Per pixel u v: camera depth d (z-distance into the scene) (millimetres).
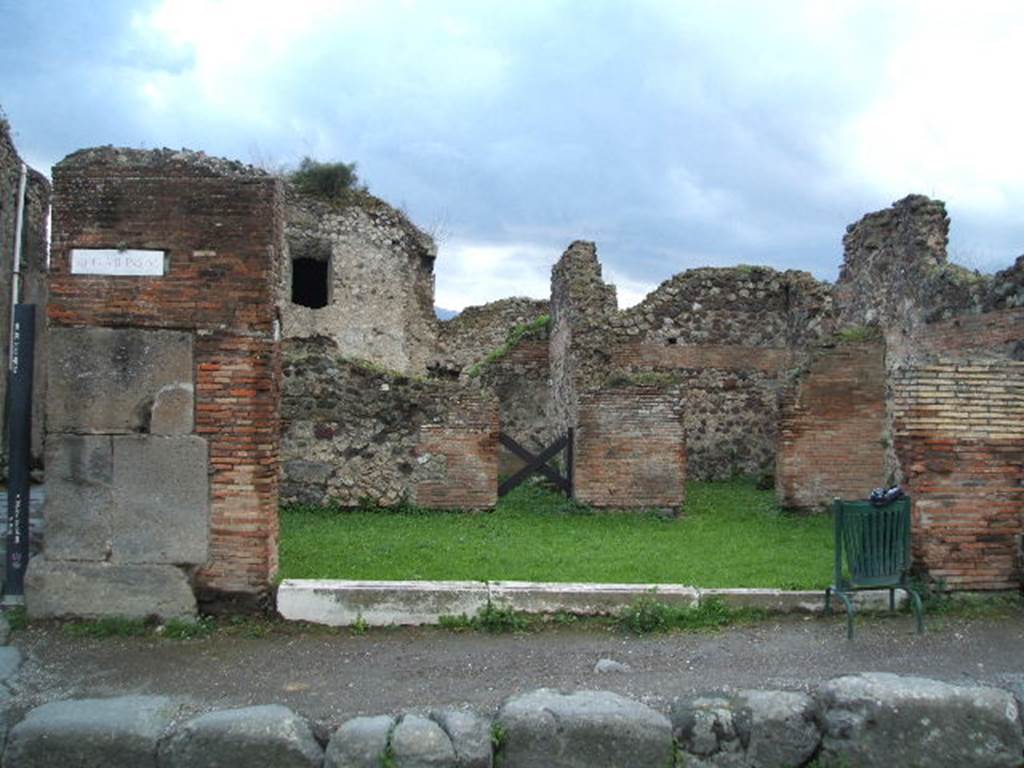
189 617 6348
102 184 6391
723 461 17438
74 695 5160
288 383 11680
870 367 12727
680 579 7738
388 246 22016
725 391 17516
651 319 17500
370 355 21562
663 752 4867
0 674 5441
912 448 7242
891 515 6648
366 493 11711
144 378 6387
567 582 7414
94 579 6348
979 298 11242
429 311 23469
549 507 12430
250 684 5363
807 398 12562
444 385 11906
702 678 5508
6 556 6797
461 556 8617
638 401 12312
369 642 6152
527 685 5391
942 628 6543
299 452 11656
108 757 4688
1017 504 7262
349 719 4879
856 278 14648
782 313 17719
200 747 4691
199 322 6398
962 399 7238
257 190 6441
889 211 13531
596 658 5883
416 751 4641
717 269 17766
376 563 8188
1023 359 10500
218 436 6414
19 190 10305
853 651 6031
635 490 12258
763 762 4984
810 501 12500
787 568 8320
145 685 5324
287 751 4699
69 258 6367
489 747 4738
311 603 6449
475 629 6445
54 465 6379
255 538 6438
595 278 16094
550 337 19562
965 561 7172
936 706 5109
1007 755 5113
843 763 5012
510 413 19797
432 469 11836
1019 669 5703
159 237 6391
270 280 6449
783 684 5391
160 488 6383
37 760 4660
